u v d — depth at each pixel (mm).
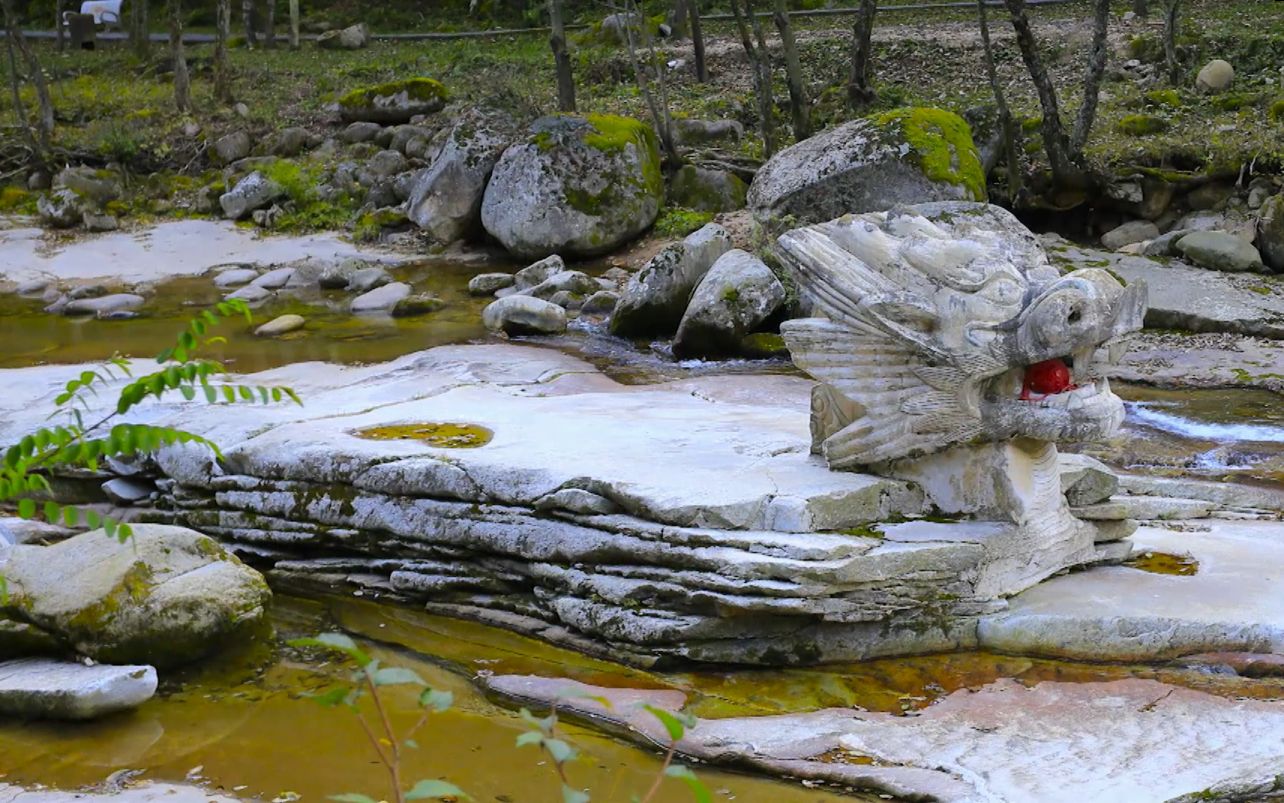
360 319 13977
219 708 5754
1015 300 5742
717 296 11859
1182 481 7852
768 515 5965
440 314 14023
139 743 5422
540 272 14758
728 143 18031
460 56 23688
